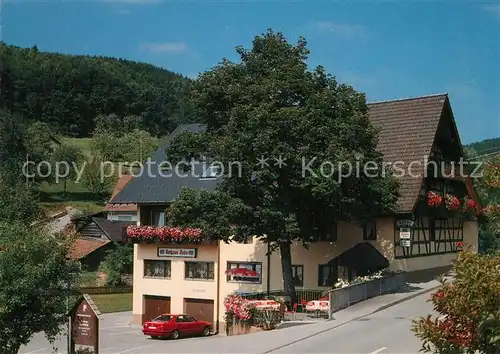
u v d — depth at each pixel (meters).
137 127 119.31
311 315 24.92
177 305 33.34
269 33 26.92
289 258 27.55
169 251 33.62
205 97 25.75
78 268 15.81
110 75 129.88
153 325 28.92
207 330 30.69
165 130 134.25
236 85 25.47
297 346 18.92
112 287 46.84
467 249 7.73
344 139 25.03
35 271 14.31
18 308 14.66
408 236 30.17
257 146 23.77
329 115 25.70
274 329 22.69
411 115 34.31
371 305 25.41
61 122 121.75
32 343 29.67
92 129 125.75
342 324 22.12
